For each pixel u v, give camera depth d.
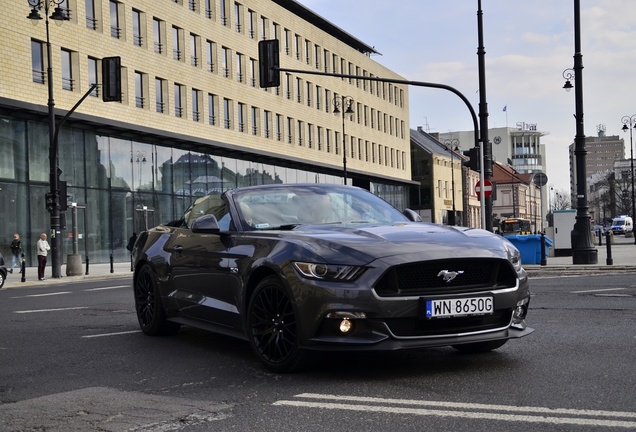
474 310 5.47
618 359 5.87
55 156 27.66
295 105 61.41
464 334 5.48
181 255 7.44
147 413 4.61
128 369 6.19
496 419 4.18
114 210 39.81
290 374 5.73
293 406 4.67
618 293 11.56
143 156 42.09
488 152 22.94
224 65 52.06
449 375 5.48
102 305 12.21
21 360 6.83
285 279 5.61
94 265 37.50
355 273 5.33
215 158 48.44
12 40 33.91
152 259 7.99
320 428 4.14
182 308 7.40
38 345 7.72
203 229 6.61
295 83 61.88
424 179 91.56
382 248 5.46
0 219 33.00
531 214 136.50
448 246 5.59
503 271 5.74
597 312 9.04
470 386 5.08
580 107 22.02
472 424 4.10
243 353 6.80
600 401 4.52
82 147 37.84
